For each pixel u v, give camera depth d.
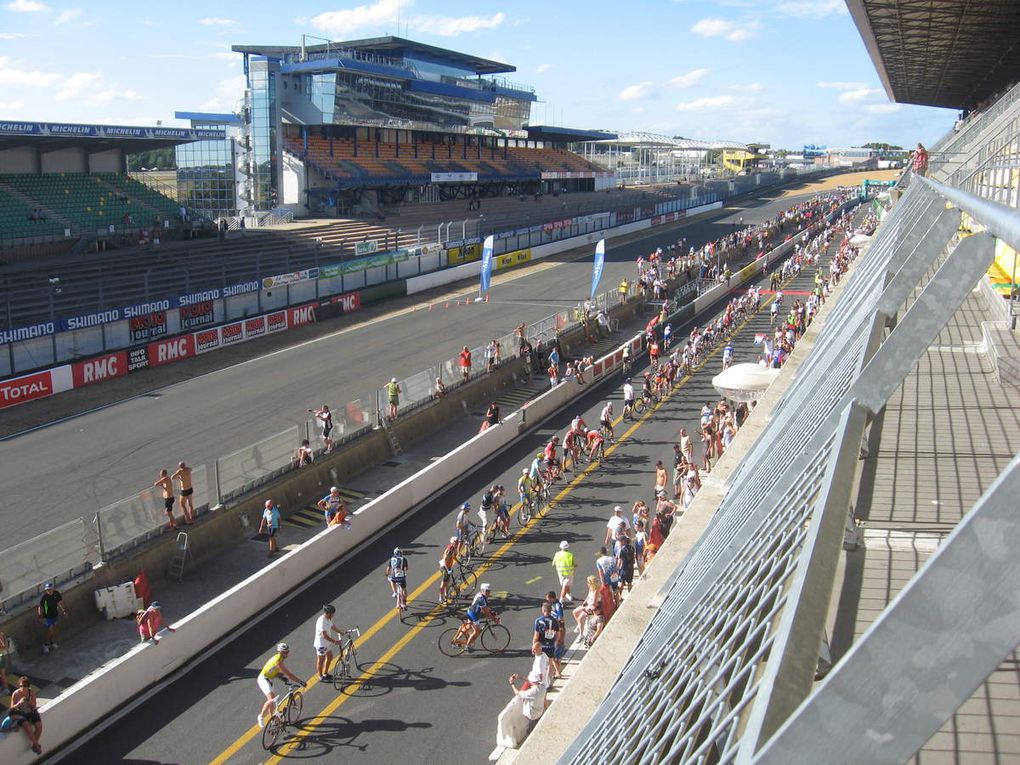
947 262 5.11
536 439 26.73
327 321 42.22
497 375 31.77
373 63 68.75
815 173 165.00
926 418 10.11
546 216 76.44
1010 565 1.47
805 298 50.22
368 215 67.56
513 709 12.24
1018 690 4.43
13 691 13.33
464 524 18.27
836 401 6.37
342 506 19.02
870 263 13.10
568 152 113.25
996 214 2.35
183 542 17.52
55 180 47.06
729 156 178.75
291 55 72.50
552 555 18.70
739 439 15.14
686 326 44.22
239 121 67.38
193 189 60.47
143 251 44.66
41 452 23.56
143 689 13.71
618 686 6.40
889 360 5.26
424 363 33.69
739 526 6.45
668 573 11.48
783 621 2.63
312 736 12.61
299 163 64.81
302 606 16.53
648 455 25.06
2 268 37.88
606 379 33.78
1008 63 38.62
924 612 1.52
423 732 12.70
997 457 8.64
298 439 21.75
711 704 3.44
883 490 7.91
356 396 29.06
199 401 28.48
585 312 40.00
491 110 88.31
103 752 12.21
